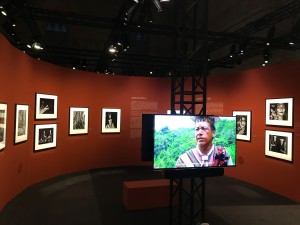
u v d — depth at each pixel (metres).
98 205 6.08
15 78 6.06
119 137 10.22
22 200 6.20
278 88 7.16
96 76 9.73
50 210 5.69
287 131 6.84
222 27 12.09
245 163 8.30
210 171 4.87
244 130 8.32
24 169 6.87
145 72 16.00
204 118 4.83
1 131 5.30
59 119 8.49
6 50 5.53
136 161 10.41
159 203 6.05
